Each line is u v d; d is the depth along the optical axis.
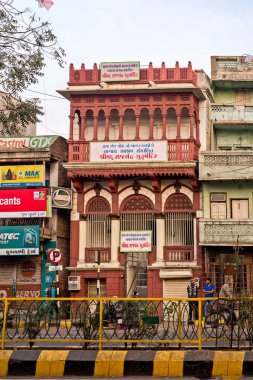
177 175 30.86
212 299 14.35
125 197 31.81
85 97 32.00
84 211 32.06
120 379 13.06
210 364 13.45
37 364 13.75
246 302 14.46
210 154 31.12
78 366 13.78
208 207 31.16
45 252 31.69
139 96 31.61
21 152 31.89
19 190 31.47
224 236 30.23
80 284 31.30
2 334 14.58
